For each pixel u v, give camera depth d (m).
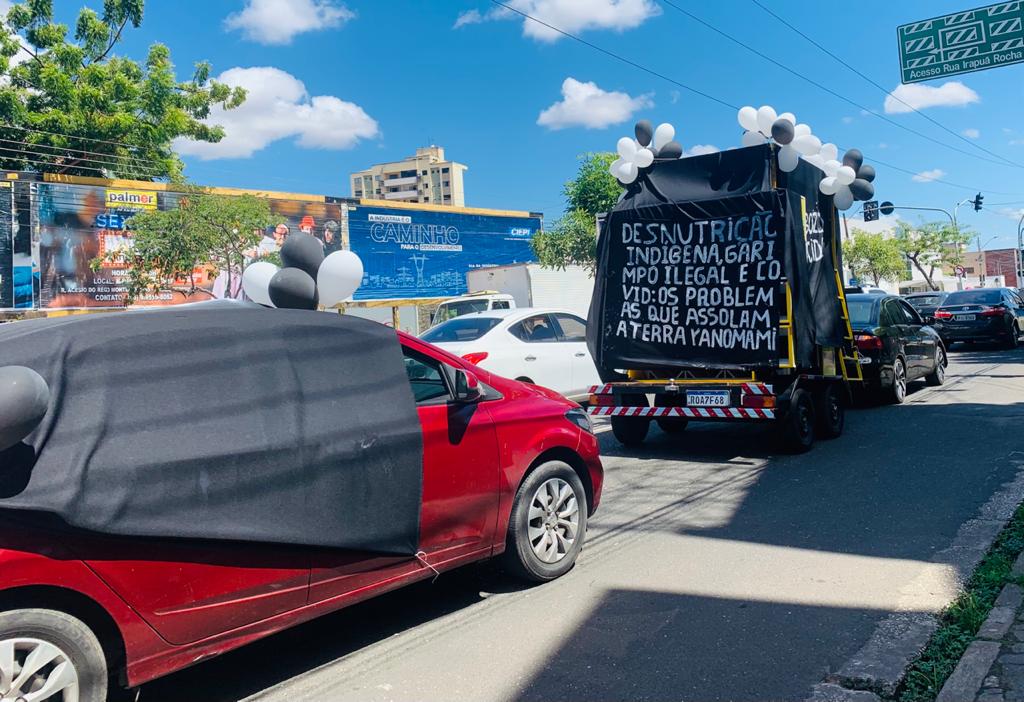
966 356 19.78
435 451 4.38
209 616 3.42
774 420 8.44
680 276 8.87
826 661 3.80
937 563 5.05
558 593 4.89
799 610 4.43
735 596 4.69
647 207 9.01
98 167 24.73
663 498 7.11
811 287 8.87
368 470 4.00
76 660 3.04
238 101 26.41
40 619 2.95
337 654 4.21
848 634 4.09
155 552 3.24
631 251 9.19
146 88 25.06
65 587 3.00
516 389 5.21
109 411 3.21
